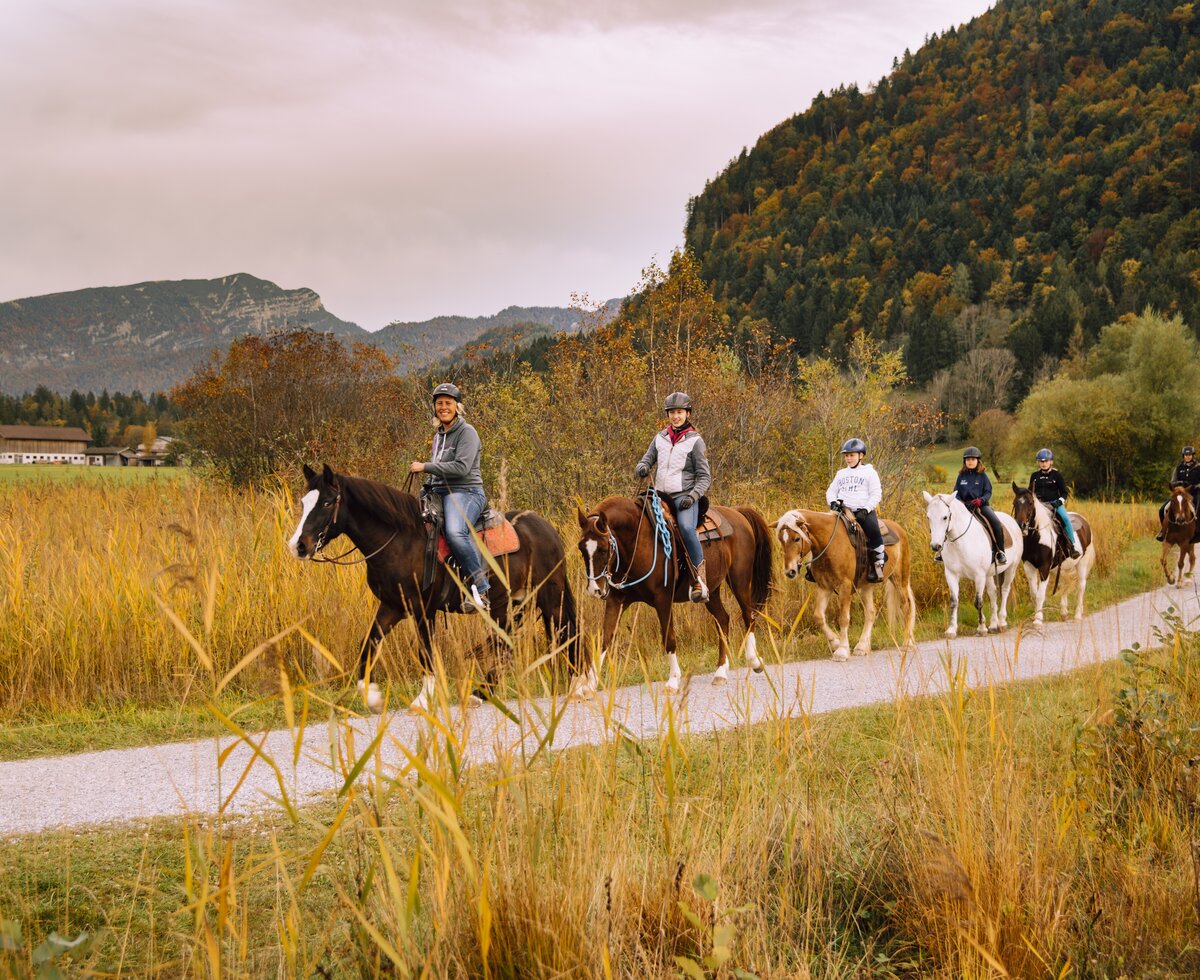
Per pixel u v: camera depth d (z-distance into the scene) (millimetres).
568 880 3338
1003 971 3268
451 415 8070
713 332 19719
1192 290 107062
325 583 9555
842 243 153500
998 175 168625
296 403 27844
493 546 8023
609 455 17000
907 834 4414
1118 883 4184
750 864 3953
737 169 198625
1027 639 11906
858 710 7680
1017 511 13500
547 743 3434
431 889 3299
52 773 6133
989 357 92250
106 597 8555
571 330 18797
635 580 8578
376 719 7078
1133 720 5227
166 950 3758
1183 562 20656
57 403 180250
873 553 11055
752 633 9727
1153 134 160125
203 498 16219
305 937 3719
